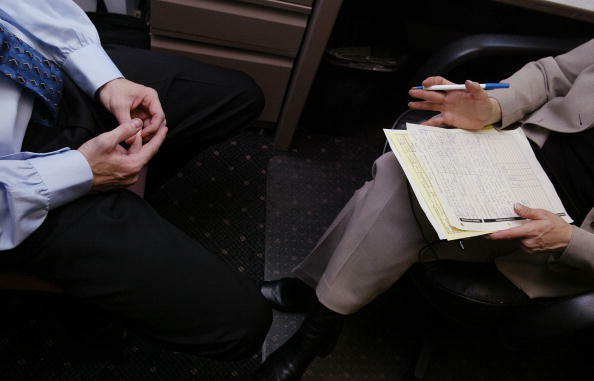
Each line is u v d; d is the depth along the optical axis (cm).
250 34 114
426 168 75
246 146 146
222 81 99
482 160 80
